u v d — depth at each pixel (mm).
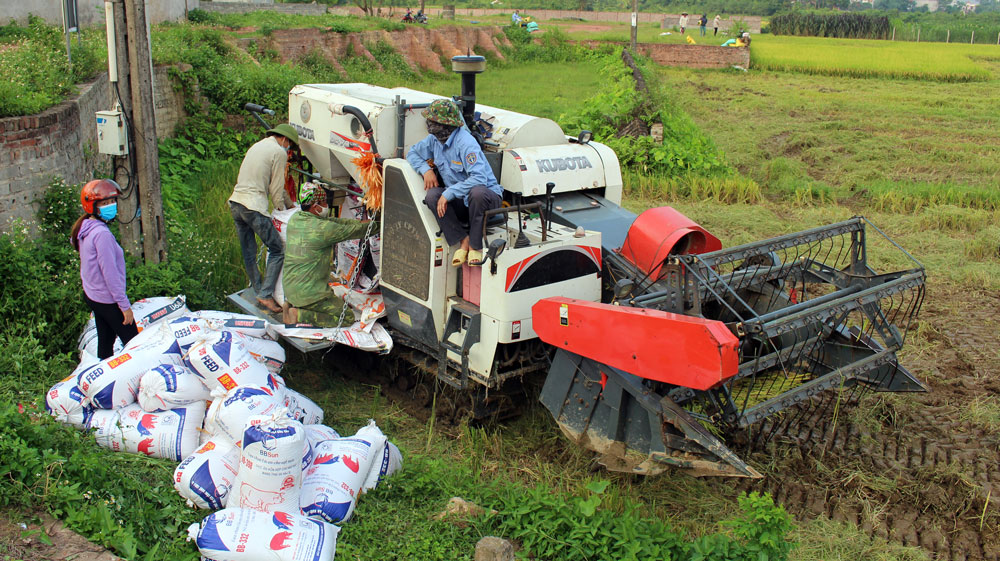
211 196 11906
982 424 6969
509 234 6094
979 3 161875
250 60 20000
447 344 6359
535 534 4816
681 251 6273
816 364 6652
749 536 4641
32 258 7062
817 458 6355
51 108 8688
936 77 36438
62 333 6801
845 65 38156
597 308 5324
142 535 4379
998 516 5684
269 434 4473
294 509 4633
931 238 12266
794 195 14914
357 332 6852
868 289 5699
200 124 14969
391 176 6473
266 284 7398
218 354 5371
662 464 5297
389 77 26688
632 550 4578
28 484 4406
